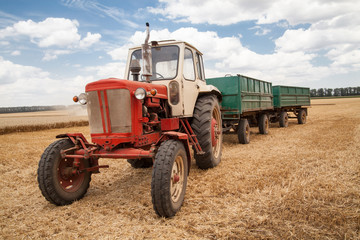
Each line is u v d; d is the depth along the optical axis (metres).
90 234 2.76
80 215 3.25
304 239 2.52
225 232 2.67
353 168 4.73
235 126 8.44
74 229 2.89
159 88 3.97
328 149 6.54
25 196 4.09
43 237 2.76
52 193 3.44
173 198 3.23
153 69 4.47
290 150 6.68
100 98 3.45
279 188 3.87
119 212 3.31
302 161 5.46
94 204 3.62
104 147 3.45
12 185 4.70
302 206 3.21
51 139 11.95
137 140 3.48
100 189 4.30
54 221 3.12
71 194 3.68
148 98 3.63
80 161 3.82
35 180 5.03
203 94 5.48
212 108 5.07
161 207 2.96
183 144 3.59
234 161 5.74
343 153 5.96
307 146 7.08
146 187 4.29
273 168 5.00
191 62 4.88
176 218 3.08
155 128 4.02
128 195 3.93
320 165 5.11
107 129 3.45
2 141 11.08
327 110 26.98
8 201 3.87
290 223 2.83
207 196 3.69
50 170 3.44
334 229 2.69
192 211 3.23
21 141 11.11
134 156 3.24
